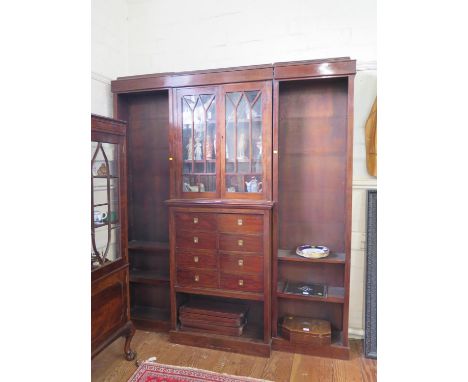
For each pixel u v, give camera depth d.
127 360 2.06
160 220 2.63
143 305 2.68
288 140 2.30
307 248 2.23
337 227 2.27
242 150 2.15
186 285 2.24
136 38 2.68
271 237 2.14
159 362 2.05
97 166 1.81
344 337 2.08
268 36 2.39
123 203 2.00
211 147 2.21
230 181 2.18
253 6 2.41
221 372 1.95
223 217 2.13
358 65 2.22
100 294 1.79
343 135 2.22
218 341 2.19
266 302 2.09
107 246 1.89
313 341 2.11
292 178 2.31
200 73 2.16
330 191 2.26
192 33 2.55
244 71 2.07
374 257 2.18
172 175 2.26
